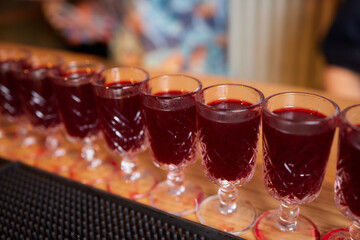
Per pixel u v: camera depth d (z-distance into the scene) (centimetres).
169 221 27
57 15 113
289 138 22
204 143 26
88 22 110
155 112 26
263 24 89
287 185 24
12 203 30
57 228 27
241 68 97
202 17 94
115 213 28
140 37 103
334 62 68
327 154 23
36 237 27
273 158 23
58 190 31
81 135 34
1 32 118
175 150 28
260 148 35
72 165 38
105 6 105
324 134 21
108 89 28
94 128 34
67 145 42
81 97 32
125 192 33
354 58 64
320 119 21
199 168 35
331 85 69
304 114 24
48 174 33
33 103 36
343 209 23
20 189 32
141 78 31
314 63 89
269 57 92
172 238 25
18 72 34
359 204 21
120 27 105
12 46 64
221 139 24
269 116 22
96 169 37
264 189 31
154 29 100
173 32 98
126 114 29
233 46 94
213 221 28
